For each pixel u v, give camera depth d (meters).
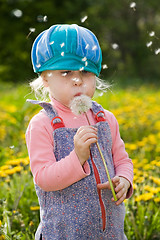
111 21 17.05
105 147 1.80
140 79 16.58
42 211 1.74
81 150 1.61
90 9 16.91
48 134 1.73
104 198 1.71
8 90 11.16
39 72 1.83
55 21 16.64
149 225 2.51
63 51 1.67
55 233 1.67
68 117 1.78
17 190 2.79
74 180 1.63
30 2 16.42
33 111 5.43
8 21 16.36
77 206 1.67
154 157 4.05
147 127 5.42
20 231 2.42
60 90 1.70
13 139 4.89
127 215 2.56
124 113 6.20
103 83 2.14
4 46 15.84
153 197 2.69
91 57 1.71
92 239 1.68
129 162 1.89
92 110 1.88
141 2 17.14
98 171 1.72
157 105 7.43
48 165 1.66
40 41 1.76
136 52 18.27
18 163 3.04
